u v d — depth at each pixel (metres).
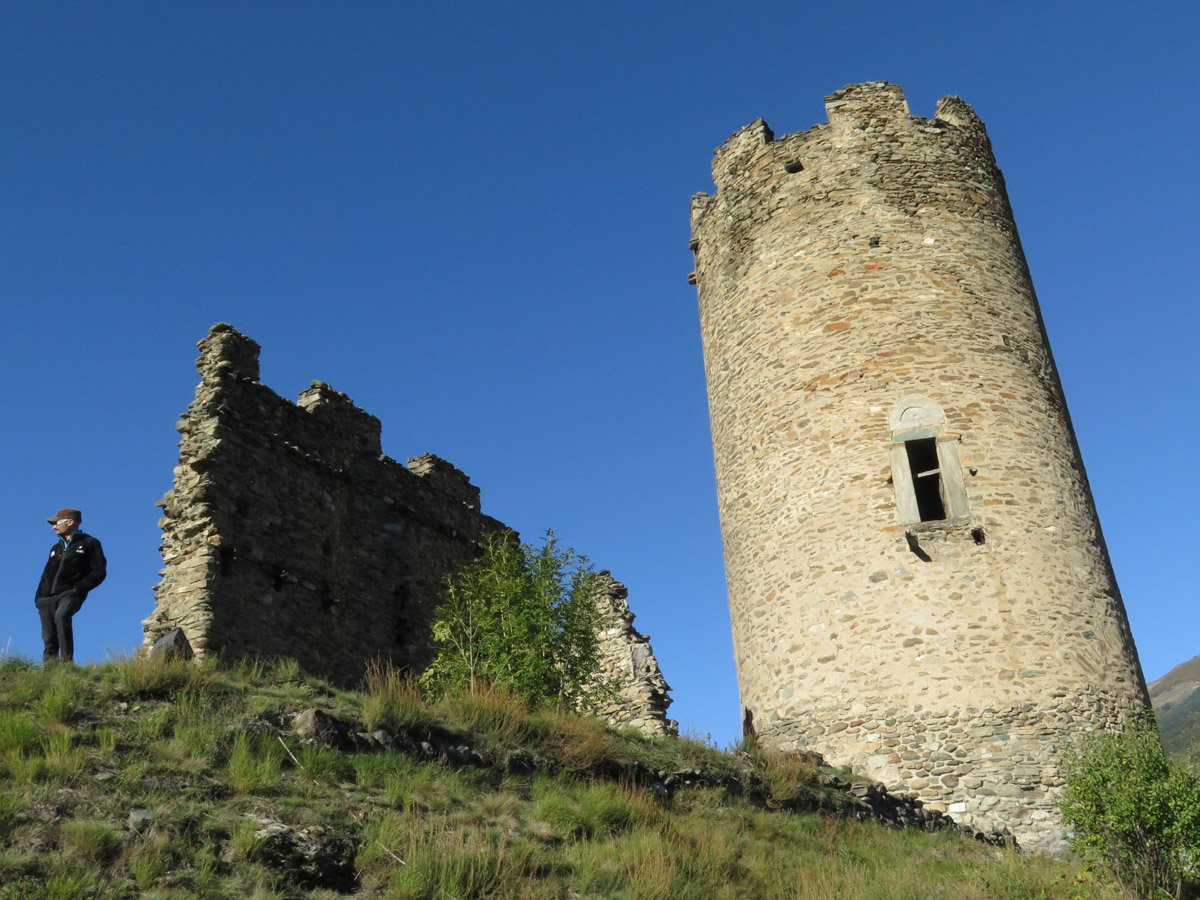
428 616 17.52
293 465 15.36
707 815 10.84
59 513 10.91
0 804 6.77
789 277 16.56
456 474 20.08
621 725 14.99
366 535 16.97
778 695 14.75
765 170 17.58
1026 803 12.88
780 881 9.53
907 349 15.45
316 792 8.12
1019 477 14.80
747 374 16.69
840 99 17.53
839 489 14.95
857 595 14.36
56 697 8.33
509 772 9.86
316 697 9.84
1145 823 10.67
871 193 16.62
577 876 8.22
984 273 16.36
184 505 13.60
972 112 18.20
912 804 13.09
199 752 8.13
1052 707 13.41
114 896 6.27
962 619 13.88
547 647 13.95
